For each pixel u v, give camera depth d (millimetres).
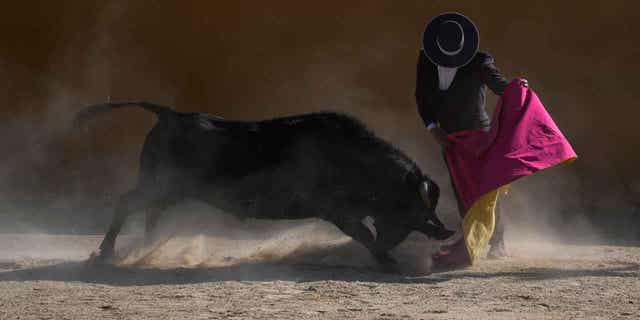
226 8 32219
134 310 13523
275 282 16031
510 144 16922
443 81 17922
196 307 13758
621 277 16531
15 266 17922
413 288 15500
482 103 18141
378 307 13781
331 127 17719
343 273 17094
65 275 16734
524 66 31078
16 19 32406
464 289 15383
